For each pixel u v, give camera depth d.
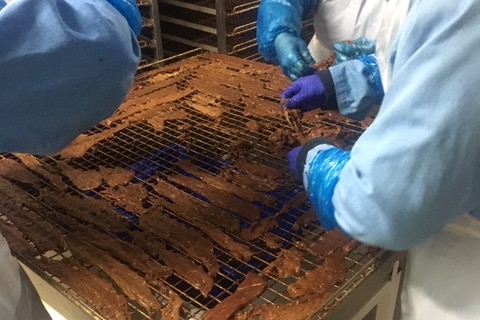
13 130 0.62
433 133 0.50
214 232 0.79
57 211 0.86
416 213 0.53
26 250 0.78
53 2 0.58
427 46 0.51
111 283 0.71
